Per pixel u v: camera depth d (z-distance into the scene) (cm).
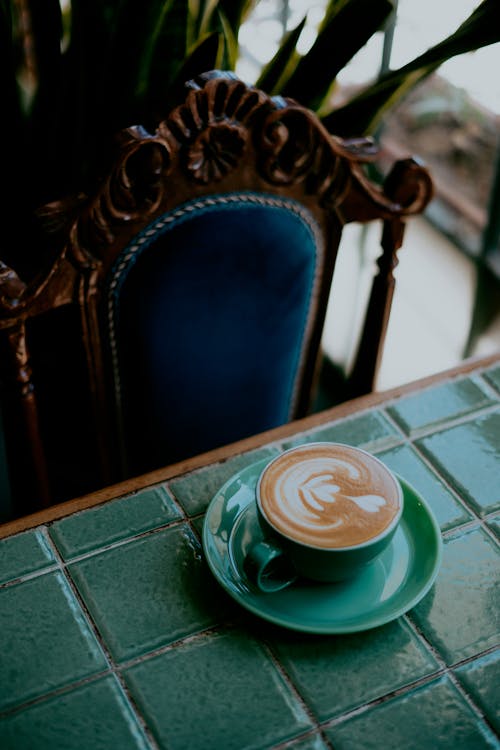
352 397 109
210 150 75
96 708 48
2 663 50
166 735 46
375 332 101
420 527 56
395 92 97
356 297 192
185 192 77
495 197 163
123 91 96
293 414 108
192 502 60
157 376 89
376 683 49
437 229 189
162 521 59
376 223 183
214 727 47
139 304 82
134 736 46
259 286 88
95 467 102
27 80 97
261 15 172
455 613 52
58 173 105
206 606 53
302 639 51
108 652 50
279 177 81
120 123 100
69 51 96
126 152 71
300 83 96
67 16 114
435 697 48
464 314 179
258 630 51
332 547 48
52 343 91
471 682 49
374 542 49
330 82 95
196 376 92
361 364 105
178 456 99
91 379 86
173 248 80
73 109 99
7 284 73
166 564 55
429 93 206
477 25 82
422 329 189
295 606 51
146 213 75
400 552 55
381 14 88
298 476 53
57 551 57
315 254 91
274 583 52
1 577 55
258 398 100
